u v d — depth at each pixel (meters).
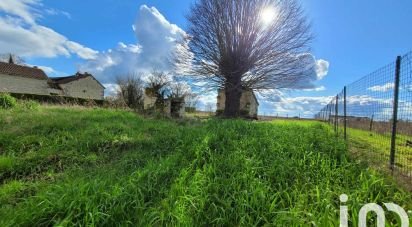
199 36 17.38
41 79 37.59
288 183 3.46
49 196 2.87
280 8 16.61
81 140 5.66
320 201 2.79
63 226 2.35
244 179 3.38
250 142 5.27
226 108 17.38
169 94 20.75
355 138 8.09
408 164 4.38
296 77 17.50
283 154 4.54
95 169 4.17
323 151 4.75
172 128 7.86
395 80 4.26
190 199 2.84
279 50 16.95
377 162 4.45
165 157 4.65
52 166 4.39
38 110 9.93
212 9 16.92
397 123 4.23
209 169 3.68
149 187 3.23
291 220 2.43
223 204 2.84
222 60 16.94
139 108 16.45
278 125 9.44
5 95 10.29
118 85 26.28
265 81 17.36
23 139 5.48
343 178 3.56
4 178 3.97
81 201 2.69
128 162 4.57
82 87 42.41
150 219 2.56
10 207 2.85
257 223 2.52
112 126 7.23
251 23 16.36
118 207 2.69
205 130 6.73
